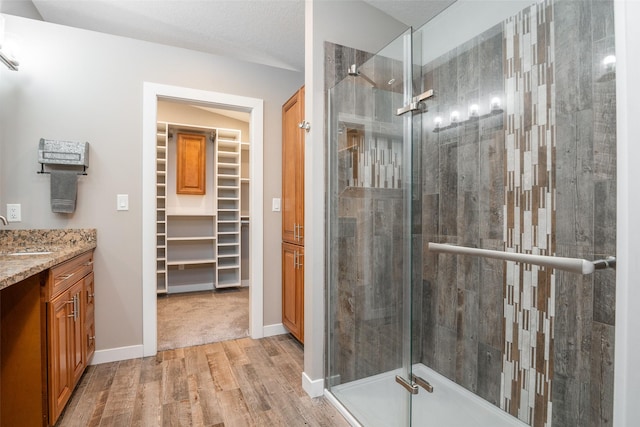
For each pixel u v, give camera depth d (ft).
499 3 5.57
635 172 1.69
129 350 8.04
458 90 6.34
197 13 8.25
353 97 6.40
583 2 4.42
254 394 6.54
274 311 9.77
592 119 4.34
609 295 4.21
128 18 8.43
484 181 5.88
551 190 4.84
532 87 5.08
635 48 1.68
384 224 5.91
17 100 7.14
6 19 7.02
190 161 14.80
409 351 5.49
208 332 9.89
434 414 5.66
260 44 9.70
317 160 6.67
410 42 5.70
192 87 8.77
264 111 9.70
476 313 6.02
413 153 5.81
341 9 6.98
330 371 6.60
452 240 6.51
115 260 7.91
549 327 4.89
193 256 15.07
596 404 4.34
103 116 7.83
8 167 7.07
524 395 5.23
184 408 6.02
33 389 4.97
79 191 7.60
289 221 9.23
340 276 6.56
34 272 4.29
